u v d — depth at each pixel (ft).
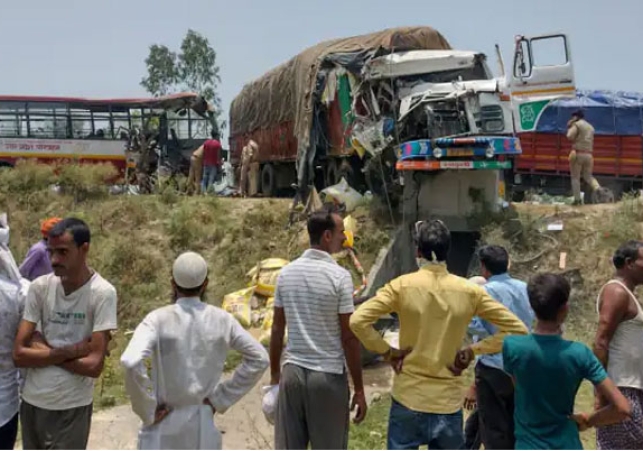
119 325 37.29
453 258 43.24
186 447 11.55
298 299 14.25
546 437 11.54
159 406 11.67
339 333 14.30
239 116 72.69
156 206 48.47
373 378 29.63
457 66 44.24
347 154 46.06
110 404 26.03
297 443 13.98
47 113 71.41
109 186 53.47
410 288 13.51
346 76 46.24
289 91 54.75
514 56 40.40
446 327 13.33
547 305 11.62
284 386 14.08
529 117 40.75
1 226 13.82
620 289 14.43
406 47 46.21
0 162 70.33
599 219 42.11
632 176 61.26
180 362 11.66
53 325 12.85
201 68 149.89
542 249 40.11
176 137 73.26
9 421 13.28
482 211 41.65
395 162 43.09
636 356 14.35
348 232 39.11
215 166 62.59
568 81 40.45
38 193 49.90
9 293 13.24
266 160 63.36
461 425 13.56
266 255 42.55
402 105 42.55
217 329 12.02
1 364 13.16
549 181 64.23
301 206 46.29
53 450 12.57
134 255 42.63
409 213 41.78
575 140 47.47
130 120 72.84
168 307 12.05
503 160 39.75
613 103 62.03
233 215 46.91
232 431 22.47
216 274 41.70
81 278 13.00
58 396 12.59
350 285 14.42
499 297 16.30
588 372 11.42
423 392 13.29
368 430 22.07
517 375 11.78
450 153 38.93
